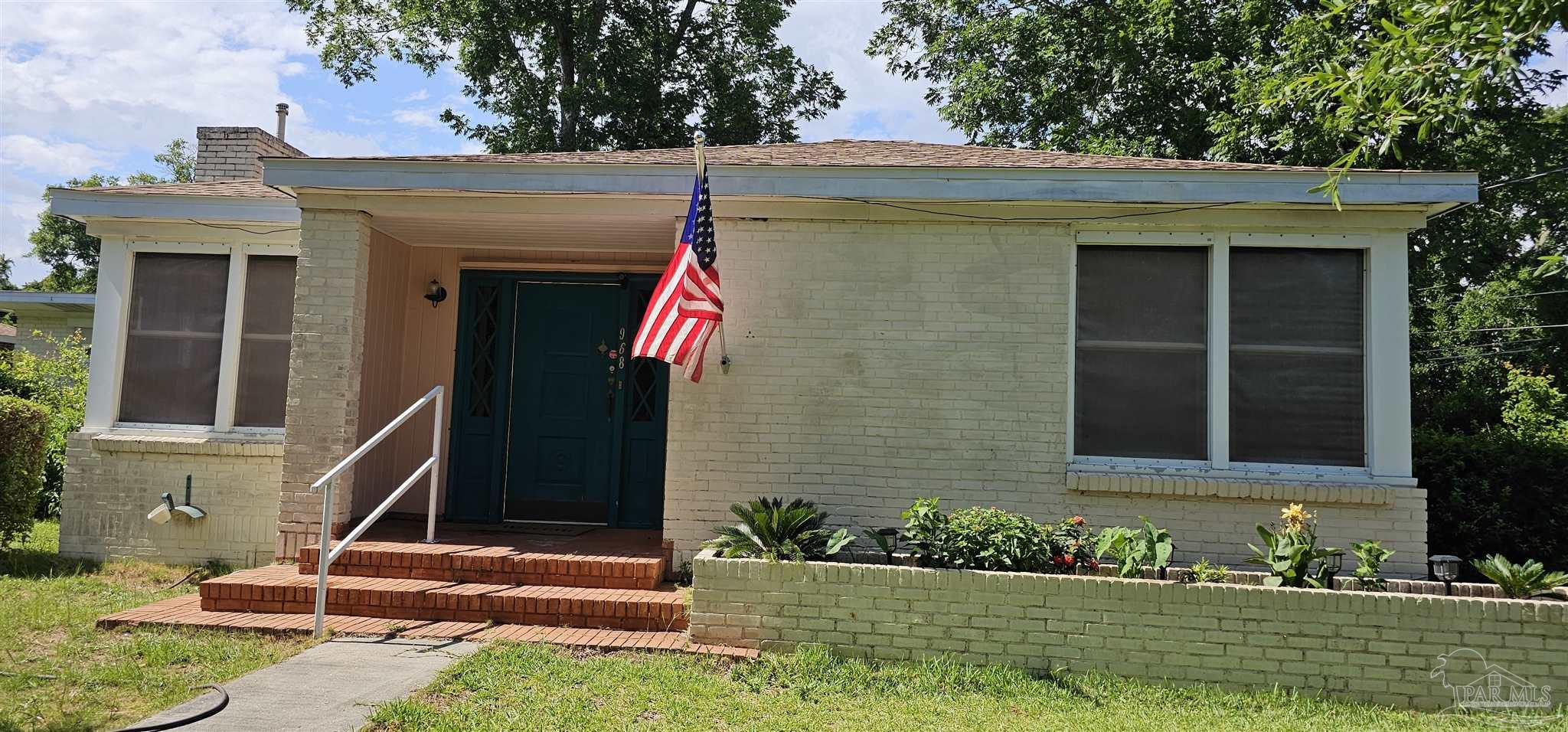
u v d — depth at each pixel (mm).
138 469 8164
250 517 8039
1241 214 6961
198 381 8312
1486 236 15727
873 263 7219
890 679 5500
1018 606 5770
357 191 7324
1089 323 7195
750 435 7172
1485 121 14133
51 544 9125
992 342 7109
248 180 9898
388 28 23766
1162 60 16156
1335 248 7031
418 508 8992
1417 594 5793
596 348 9062
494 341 9102
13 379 13078
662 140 23844
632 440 8938
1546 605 5441
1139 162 7508
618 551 7273
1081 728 4836
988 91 18344
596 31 22984
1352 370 6992
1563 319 20203
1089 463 7066
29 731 4238
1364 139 5379
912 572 5855
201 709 4539
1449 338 24703
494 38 22875
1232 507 6902
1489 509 8641
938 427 7098
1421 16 4988
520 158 7332
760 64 25031
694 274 6223
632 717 4715
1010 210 7137
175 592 7141
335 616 6273
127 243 8359
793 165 6965
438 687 4953
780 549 6008
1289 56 12977
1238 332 7074
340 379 7441
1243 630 5625
